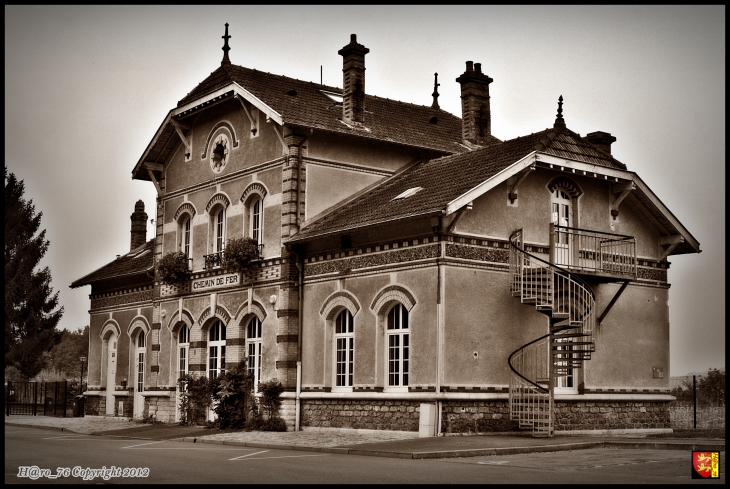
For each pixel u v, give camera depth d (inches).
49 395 2112.5
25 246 2203.5
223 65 1270.9
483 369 952.9
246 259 1150.3
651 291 1122.7
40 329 2197.3
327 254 1079.6
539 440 860.6
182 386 1258.6
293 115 1125.7
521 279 944.9
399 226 987.9
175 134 1338.6
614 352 1071.6
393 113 1306.6
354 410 1023.0
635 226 1118.4
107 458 731.4
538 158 978.7
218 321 1240.2
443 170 1081.4
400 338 990.4
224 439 956.6
